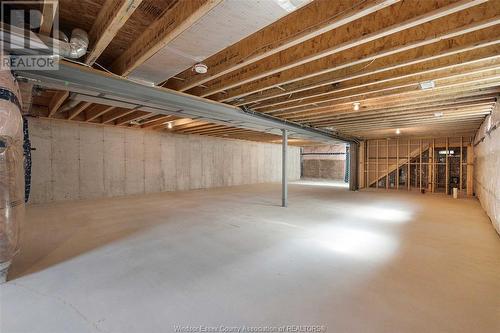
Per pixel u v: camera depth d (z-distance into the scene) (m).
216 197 7.52
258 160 12.62
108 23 1.93
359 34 2.14
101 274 2.39
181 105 3.75
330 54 2.65
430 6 1.76
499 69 2.97
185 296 2.01
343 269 2.53
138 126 7.83
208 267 2.56
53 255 2.85
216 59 2.91
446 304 1.91
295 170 15.12
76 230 3.85
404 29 2.03
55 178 6.28
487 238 3.59
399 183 10.80
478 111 4.89
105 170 7.20
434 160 9.42
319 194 8.52
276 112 5.21
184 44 2.24
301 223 4.43
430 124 6.61
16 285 2.17
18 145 2.26
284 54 2.71
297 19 2.11
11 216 2.18
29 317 1.73
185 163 9.33
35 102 5.52
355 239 3.52
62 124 6.37
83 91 2.99
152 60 2.55
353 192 9.15
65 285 2.18
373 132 8.38
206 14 1.82
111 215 4.90
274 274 2.41
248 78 3.09
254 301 1.95
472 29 1.93
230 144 11.12
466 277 2.36
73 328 1.62
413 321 1.71
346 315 1.78
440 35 2.05
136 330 1.61
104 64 3.21
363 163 10.69
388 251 3.04
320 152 14.89
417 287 2.17
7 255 2.17
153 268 2.53
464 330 1.61
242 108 4.69
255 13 1.81
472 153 8.41
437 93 3.76
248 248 3.13
